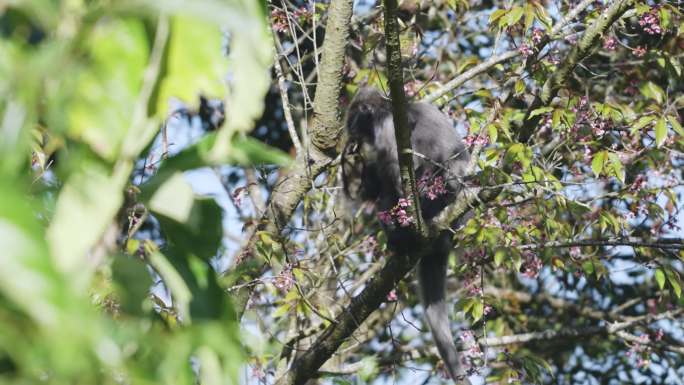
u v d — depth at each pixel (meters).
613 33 11.32
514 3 12.46
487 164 10.11
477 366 12.09
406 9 12.26
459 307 11.05
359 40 13.38
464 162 12.49
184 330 2.64
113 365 2.29
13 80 2.33
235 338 2.97
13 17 2.47
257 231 9.97
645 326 13.66
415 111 12.44
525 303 15.89
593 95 13.12
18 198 2.05
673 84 12.91
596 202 12.88
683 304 12.73
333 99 10.59
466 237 10.77
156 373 2.53
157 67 2.59
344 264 12.41
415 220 9.72
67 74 2.41
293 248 10.65
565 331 13.36
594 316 15.02
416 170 12.21
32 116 2.36
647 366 13.58
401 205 9.58
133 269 2.94
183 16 2.47
